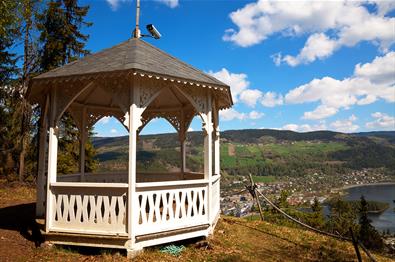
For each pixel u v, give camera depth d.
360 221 16.73
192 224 6.43
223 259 5.95
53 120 6.24
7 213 9.44
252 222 9.70
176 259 5.73
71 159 19.31
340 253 7.26
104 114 9.62
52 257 5.54
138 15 7.65
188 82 6.14
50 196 6.03
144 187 5.74
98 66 5.95
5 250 5.83
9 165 18.36
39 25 17.75
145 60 6.06
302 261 6.47
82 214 6.20
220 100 8.16
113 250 5.70
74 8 19.17
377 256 7.71
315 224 16.00
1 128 18.09
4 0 10.53
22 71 17.86
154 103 9.92
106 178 9.89
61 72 6.12
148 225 5.80
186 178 9.74
